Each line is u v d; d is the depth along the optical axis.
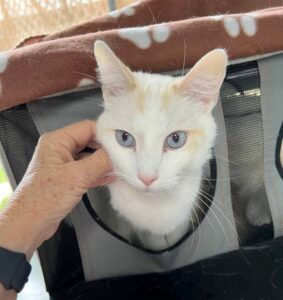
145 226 0.27
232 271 0.27
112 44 0.23
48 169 0.20
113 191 0.25
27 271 0.19
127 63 0.23
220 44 0.23
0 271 0.18
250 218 0.28
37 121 0.24
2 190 0.33
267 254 0.28
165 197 0.25
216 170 0.26
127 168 0.21
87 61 0.22
